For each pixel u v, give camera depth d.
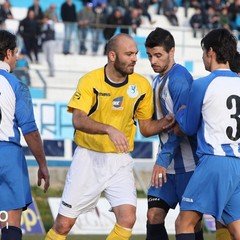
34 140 16.45
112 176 17.05
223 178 15.64
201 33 49.91
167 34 17.50
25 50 45.25
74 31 47.28
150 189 18.25
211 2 51.78
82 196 17.22
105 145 17.02
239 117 15.73
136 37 48.00
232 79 15.90
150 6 52.69
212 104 15.69
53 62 44.88
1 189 16.19
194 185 15.84
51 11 48.19
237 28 51.78
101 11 48.34
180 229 16.03
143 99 17.14
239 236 15.91
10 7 49.91
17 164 16.23
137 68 46.97
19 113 16.25
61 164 38.81
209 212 15.74
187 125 16.16
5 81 16.19
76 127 16.30
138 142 39.50
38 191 36.62
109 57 16.59
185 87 17.39
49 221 34.69
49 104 39.78
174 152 17.36
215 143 15.71
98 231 33.59
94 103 16.78
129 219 16.62
